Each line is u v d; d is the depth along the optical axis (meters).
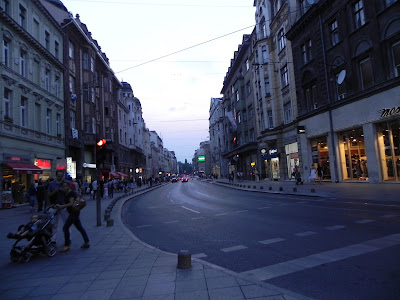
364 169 19.72
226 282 4.28
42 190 15.75
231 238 7.71
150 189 42.16
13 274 5.25
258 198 18.38
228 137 58.25
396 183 17.05
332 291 3.96
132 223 11.72
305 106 26.19
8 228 10.52
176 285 4.26
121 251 6.66
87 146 34.41
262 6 35.28
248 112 43.75
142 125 77.06
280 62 31.52
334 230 7.62
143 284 4.38
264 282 4.28
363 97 19.03
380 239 6.38
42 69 24.20
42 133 23.67
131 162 60.84
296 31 26.44
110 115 43.50
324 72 23.02
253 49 38.22
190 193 27.95
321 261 5.25
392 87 16.88
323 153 24.20
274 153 32.47
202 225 10.02
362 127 19.62
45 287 4.48
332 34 22.33
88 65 34.91
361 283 4.14
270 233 7.94
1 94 18.56
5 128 18.77
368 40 18.59
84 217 13.32
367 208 10.76
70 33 31.14
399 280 4.14
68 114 29.09
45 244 6.30
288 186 24.73
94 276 4.90
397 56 16.88
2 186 18.23
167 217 12.74
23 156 20.59
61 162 22.12
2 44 18.91
